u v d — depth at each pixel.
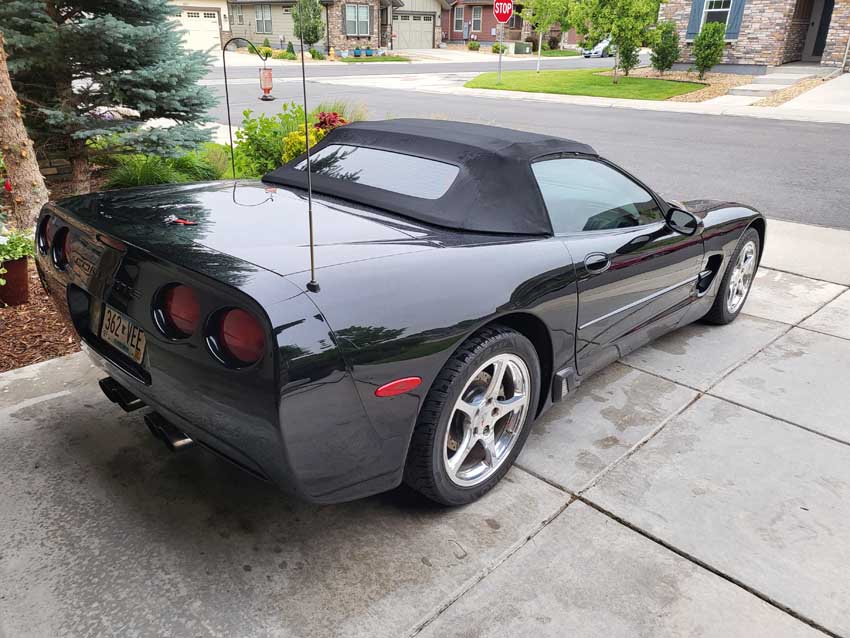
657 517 2.56
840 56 23.31
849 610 2.16
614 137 12.67
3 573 2.13
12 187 5.61
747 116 16.11
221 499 2.55
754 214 4.39
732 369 3.90
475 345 2.31
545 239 2.72
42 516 2.41
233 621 2.00
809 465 2.96
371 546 2.34
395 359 2.02
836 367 3.97
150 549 2.28
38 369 3.50
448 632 2.00
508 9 23.12
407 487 2.70
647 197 3.44
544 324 2.63
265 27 43.94
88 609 2.02
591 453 2.98
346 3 39.00
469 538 2.40
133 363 2.30
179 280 1.99
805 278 5.60
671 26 22.59
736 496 2.71
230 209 2.59
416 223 2.57
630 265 3.11
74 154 7.18
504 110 16.59
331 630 1.99
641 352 4.11
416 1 49.34
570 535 2.44
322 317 1.88
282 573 2.20
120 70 7.15
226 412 1.94
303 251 2.14
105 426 3.00
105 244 2.28
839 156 11.15
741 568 2.32
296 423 1.86
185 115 7.65
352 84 23.48
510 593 2.16
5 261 4.11
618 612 2.10
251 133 7.79
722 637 2.03
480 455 2.67
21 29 6.52
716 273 4.15
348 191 2.83
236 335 1.87
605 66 36.00
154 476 2.67
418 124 3.27
